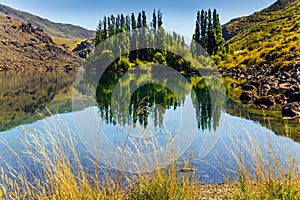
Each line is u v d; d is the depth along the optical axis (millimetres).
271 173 4723
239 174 5023
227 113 17188
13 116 19703
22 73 98875
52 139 4449
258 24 159375
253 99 23984
